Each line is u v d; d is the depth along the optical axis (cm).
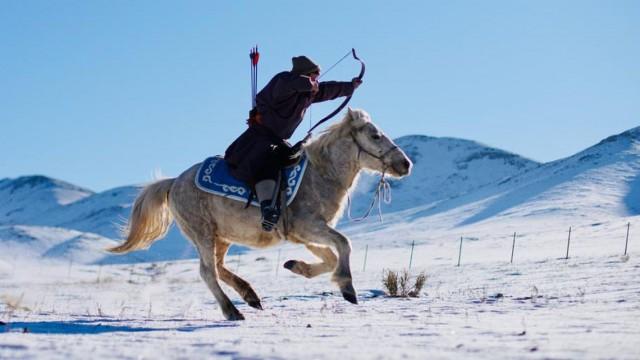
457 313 974
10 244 9994
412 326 730
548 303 1116
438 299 1392
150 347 524
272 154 935
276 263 5066
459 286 1866
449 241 7131
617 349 509
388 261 4447
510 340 576
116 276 4759
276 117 951
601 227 5469
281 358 462
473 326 725
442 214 12419
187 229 1014
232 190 959
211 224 995
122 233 1106
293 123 959
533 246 4647
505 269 2380
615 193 11325
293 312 1053
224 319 973
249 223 956
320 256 962
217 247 1038
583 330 665
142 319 974
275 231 948
